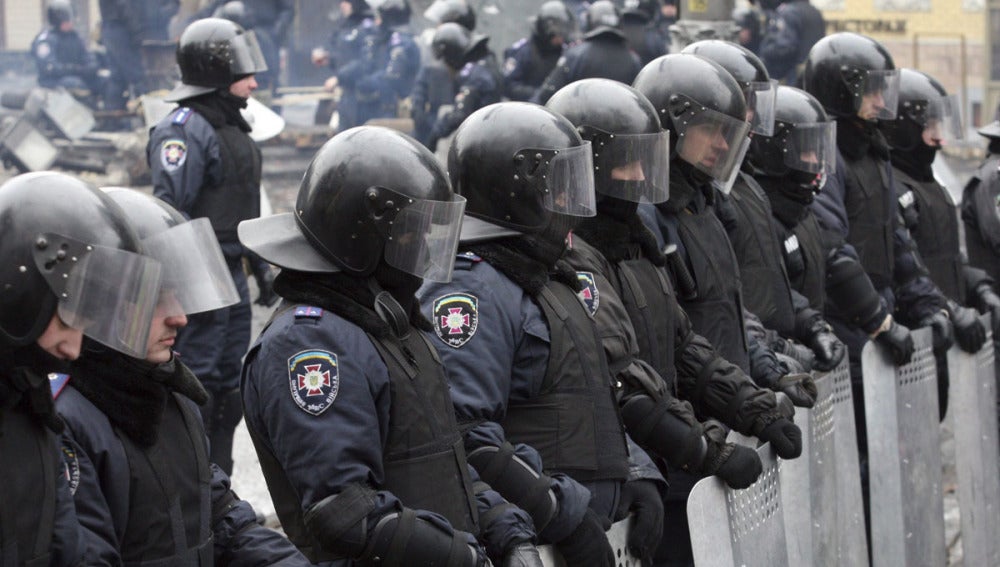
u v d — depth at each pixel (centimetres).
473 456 422
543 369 446
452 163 466
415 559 369
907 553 737
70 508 317
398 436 382
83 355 335
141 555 340
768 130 683
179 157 802
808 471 609
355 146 390
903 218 895
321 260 387
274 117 898
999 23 2758
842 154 825
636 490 485
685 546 566
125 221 320
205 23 815
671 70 584
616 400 471
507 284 446
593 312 487
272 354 377
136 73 2203
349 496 365
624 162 515
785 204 715
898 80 820
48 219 307
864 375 721
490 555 405
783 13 1920
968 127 2783
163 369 345
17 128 1925
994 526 849
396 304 389
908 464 746
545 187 450
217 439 816
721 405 548
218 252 371
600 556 441
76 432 330
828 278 757
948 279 920
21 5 3884
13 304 304
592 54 1555
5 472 300
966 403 831
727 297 591
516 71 1744
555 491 429
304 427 369
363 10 2086
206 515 359
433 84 1733
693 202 597
